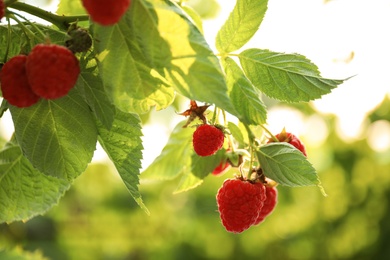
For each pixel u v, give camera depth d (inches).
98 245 58.9
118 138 15.5
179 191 18.0
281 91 15.7
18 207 18.1
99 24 12.8
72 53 13.4
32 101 13.9
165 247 58.3
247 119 15.5
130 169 15.5
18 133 15.2
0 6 13.8
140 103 13.9
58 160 15.4
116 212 56.6
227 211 16.5
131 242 59.3
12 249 23.0
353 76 15.5
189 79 13.1
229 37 15.8
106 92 13.7
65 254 56.1
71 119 15.2
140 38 13.1
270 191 17.5
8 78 13.7
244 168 17.5
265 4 15.8
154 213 57.2
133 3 13.1
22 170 18.0
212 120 16.1
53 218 55.2
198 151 16.0
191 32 13.1
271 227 54.6
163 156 18.9
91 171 53.7
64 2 16.1
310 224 54.4
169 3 13.2
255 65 15.8
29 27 15.0
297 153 15.8
